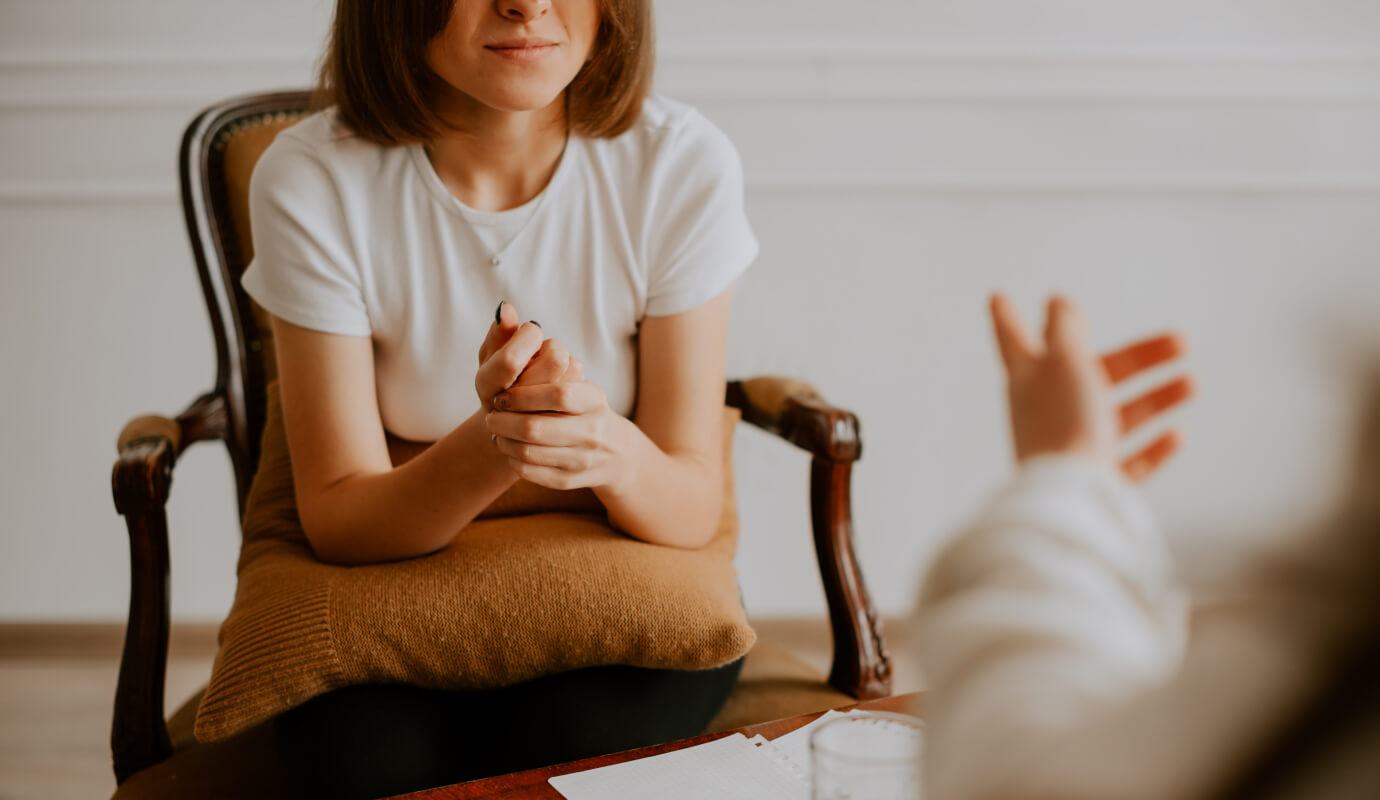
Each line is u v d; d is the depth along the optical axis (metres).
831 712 0.76
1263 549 0.25
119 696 0.93
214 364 1.86
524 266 0.98
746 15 1.79
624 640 0.82
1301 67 1.80
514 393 0.80
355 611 0.81
